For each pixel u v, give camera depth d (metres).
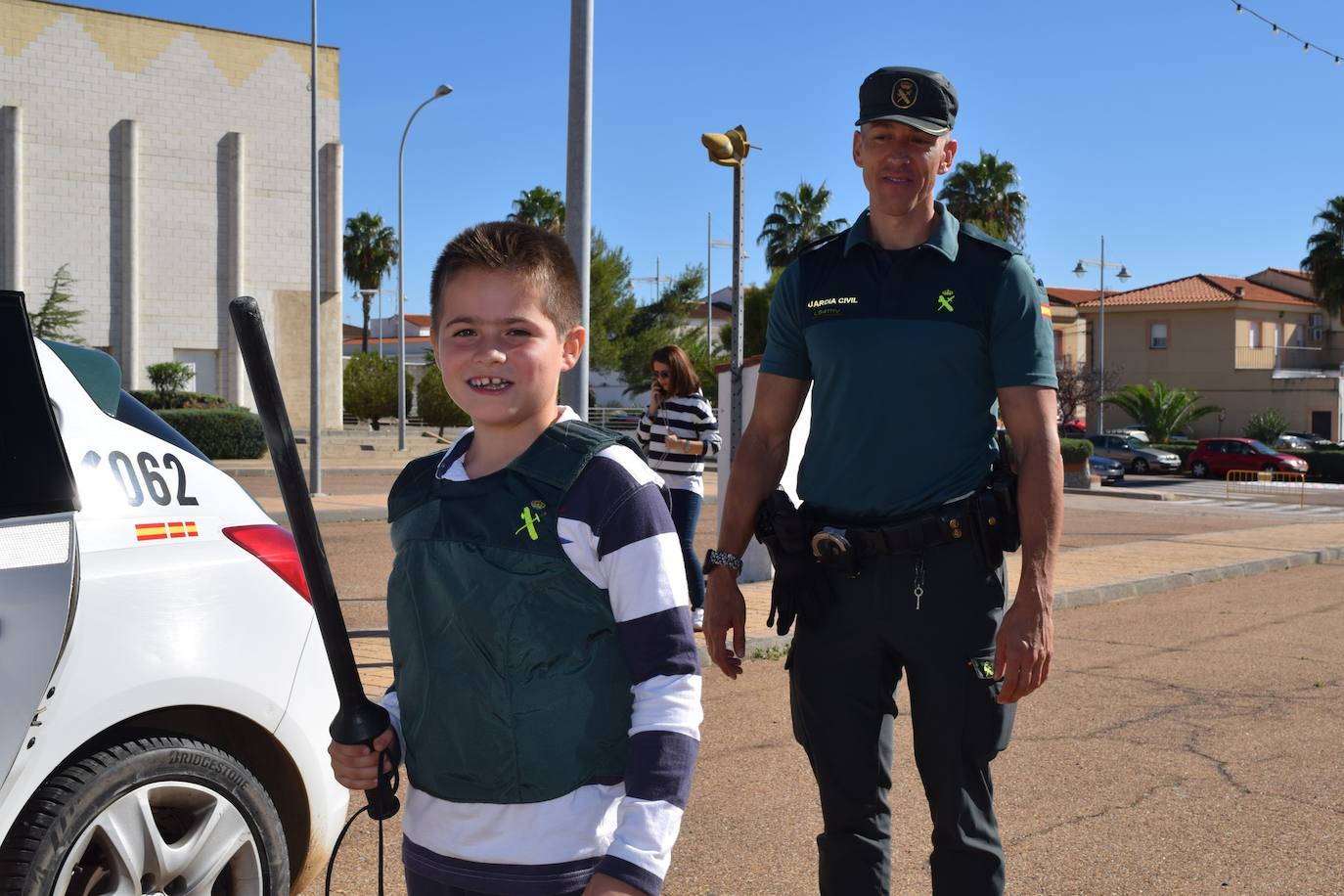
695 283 52.44
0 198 32.38
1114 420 56.75
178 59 34.38
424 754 1.87
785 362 2.98
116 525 2.84
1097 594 10.19
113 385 3.06
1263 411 52.72
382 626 7.76
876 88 2.79
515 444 1.93
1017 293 2.73
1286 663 7.58
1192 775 5.18
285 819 3.14
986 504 2.72
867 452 2.79
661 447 7.07
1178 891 3.92
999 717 2.75
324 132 36.38
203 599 2.91
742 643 2.94
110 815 2.67
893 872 4.10
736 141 8.90
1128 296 57.75
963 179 44.06
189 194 34.78
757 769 5.16
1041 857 4.21
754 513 2.95
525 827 1.79
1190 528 18.53
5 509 2.62
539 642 1.79
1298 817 4.65
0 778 2.46
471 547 1.83
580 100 6.99
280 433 1.75
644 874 1.67
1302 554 13.16
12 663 2.51
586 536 1.80
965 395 2.78
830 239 2.98
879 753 2.84
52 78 32.81
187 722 2.99
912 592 2.72
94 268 33.59
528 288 1.89
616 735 1.83
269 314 35.97
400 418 32.06
